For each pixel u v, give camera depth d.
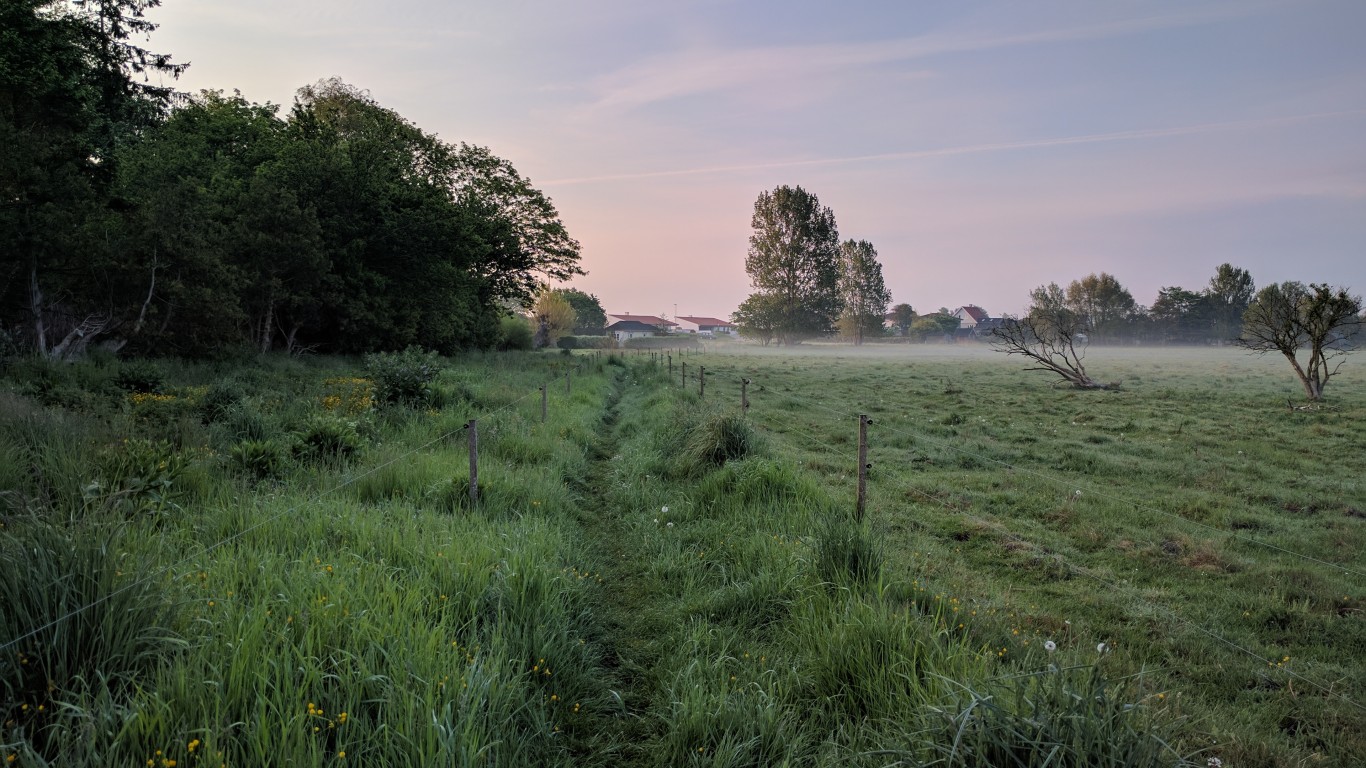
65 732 2.45
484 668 3.41
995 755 2.60
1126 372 34.91
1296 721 3.81
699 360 49.03
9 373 12.55
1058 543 7.04
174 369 17.03
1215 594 5.71
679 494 8.16
